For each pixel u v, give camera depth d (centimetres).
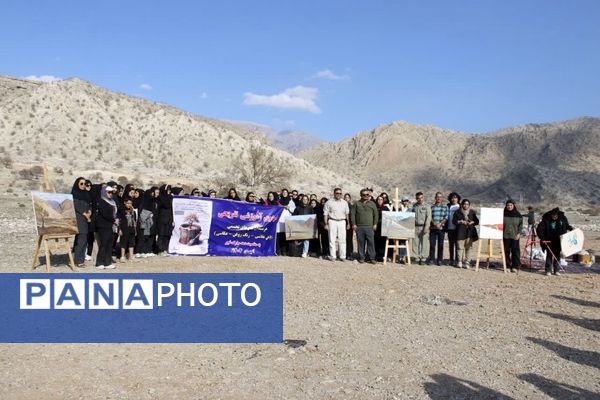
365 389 714
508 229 1758
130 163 8125
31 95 9125
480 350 880
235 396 688
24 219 3569
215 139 9688
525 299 1295
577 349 893
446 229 1861
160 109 10125
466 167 19825
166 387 714
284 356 841
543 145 19262
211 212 1912
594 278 1636
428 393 702
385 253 1816
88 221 1547
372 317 1086
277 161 7156
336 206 1877
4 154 7250
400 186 19388
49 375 752
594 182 15588
